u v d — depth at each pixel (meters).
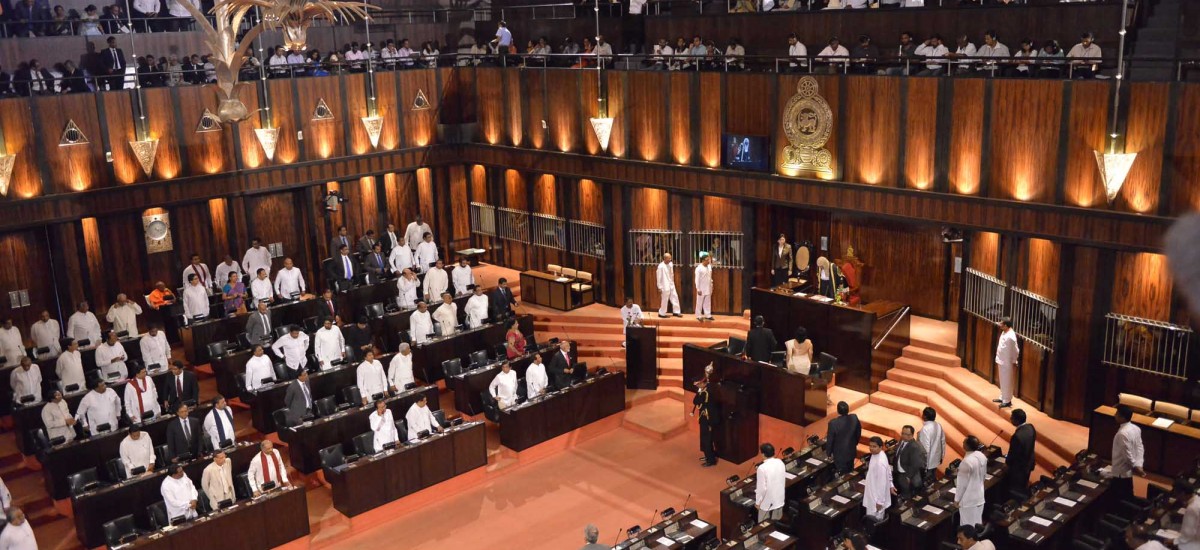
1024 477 14.98
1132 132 16.23
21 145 21.39
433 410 19.89
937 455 15.52
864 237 22.83
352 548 16.52
